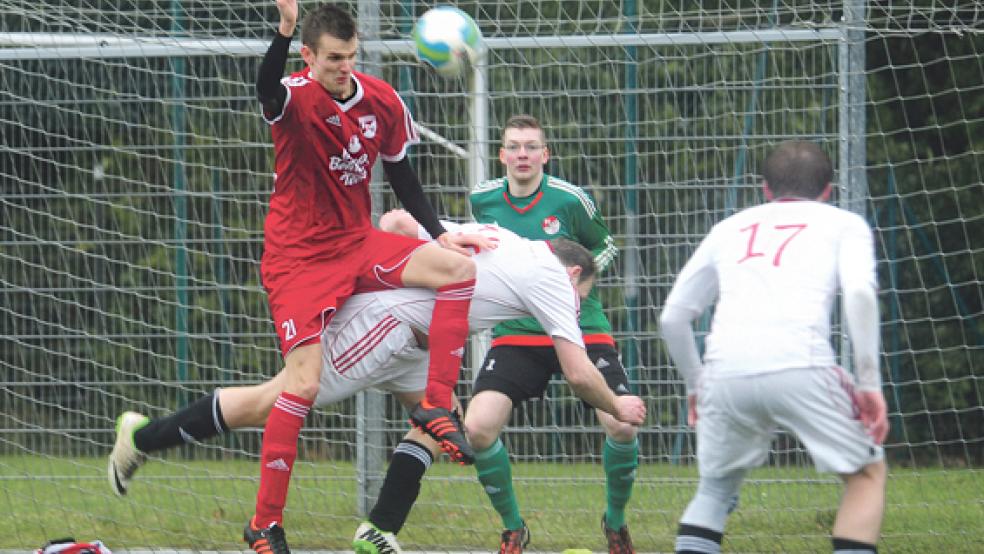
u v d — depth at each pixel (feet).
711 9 94.12
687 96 86.94
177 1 86.84
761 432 47.88
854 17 76.79
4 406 99.86
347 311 58.44
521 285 59.52
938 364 110.93
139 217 91.35
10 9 83.10
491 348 68.33
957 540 73.41
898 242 108.88
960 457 112.37
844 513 46.98
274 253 58.03
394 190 61.72
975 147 108.99
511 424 90.94
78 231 95.61
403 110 59.57
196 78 85.15
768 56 87.86
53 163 84.28
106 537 75.25
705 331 88.53
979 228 109.60
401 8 91.66
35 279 97.25
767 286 47.21
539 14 83.51
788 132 86.89
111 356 96.37
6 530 76.74
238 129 85.81
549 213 70.64
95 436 97.60
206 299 91.40
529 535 71.72
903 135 110.11
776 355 46.19
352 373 58.90
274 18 96.12
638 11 92.32
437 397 56.90
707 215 84.64
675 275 84.84
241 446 96.43
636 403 61.00
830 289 47.21
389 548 60.49
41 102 83.71
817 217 48.19
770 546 72.69
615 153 89.40
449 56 62.44
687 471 84.48
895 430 110.32
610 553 69.00
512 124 70.33
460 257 57.93
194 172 90.68
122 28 85.35
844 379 46.32
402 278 57.93
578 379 59.31
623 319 87.71
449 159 86.22
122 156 95.14
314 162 56.29
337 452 89.86
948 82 109.09
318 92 55.77
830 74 79.71
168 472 94.89
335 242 57.72
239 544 73.51
